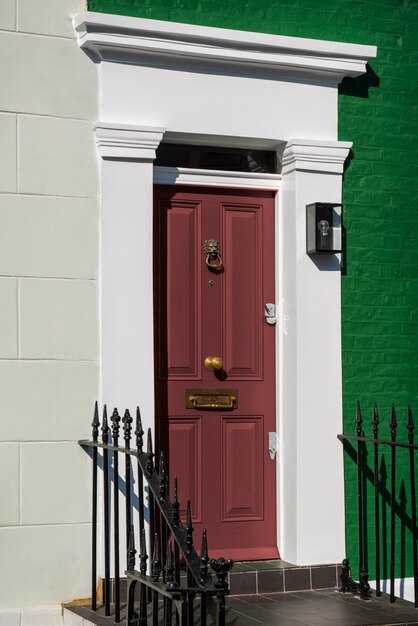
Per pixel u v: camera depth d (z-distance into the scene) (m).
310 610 5.77
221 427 6.48
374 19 6.80
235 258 6.56
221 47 6.20
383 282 6.74
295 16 6.56
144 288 6.06
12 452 5.75
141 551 4.98
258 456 6.56
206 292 6.47
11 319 5.79
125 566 5.90
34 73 5.89
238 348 6.54
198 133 6.25
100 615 5.49
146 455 5.08
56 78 5.94
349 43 6.58
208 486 6.41
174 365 6.38
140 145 6.06
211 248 6.48
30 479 5.77
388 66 6.83
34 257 5.85
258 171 6.73
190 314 6.43
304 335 6.46
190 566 4.29
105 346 5.96
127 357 6.00
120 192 6.03
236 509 6.48
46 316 5.86
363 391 6.65
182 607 4.28
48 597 5.78
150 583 4.72
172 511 4.62
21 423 5.77
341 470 6.52
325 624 5.43
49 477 5.82
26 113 5.87
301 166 6.49
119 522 5.90
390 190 6.79
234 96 6.36
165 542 5.02
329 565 6.41
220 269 6.52
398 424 6.73
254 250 6.62
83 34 5.93
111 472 5.91
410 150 6.86
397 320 6.77
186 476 6.36
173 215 6.41
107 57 6.03
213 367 6.38
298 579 6.31
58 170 5.93
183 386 6.39
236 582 6.15
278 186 6.66
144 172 6.09
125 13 6.09
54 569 5.80
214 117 6.29
